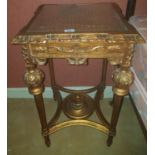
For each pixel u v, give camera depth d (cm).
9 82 140
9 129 122
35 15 90
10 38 120
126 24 77
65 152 107
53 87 130
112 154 104
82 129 121
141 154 103
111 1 110
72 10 96
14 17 112
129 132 118
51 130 105
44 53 72
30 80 79
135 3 106
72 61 75
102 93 131
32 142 113
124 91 81
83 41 67
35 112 135
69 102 126
